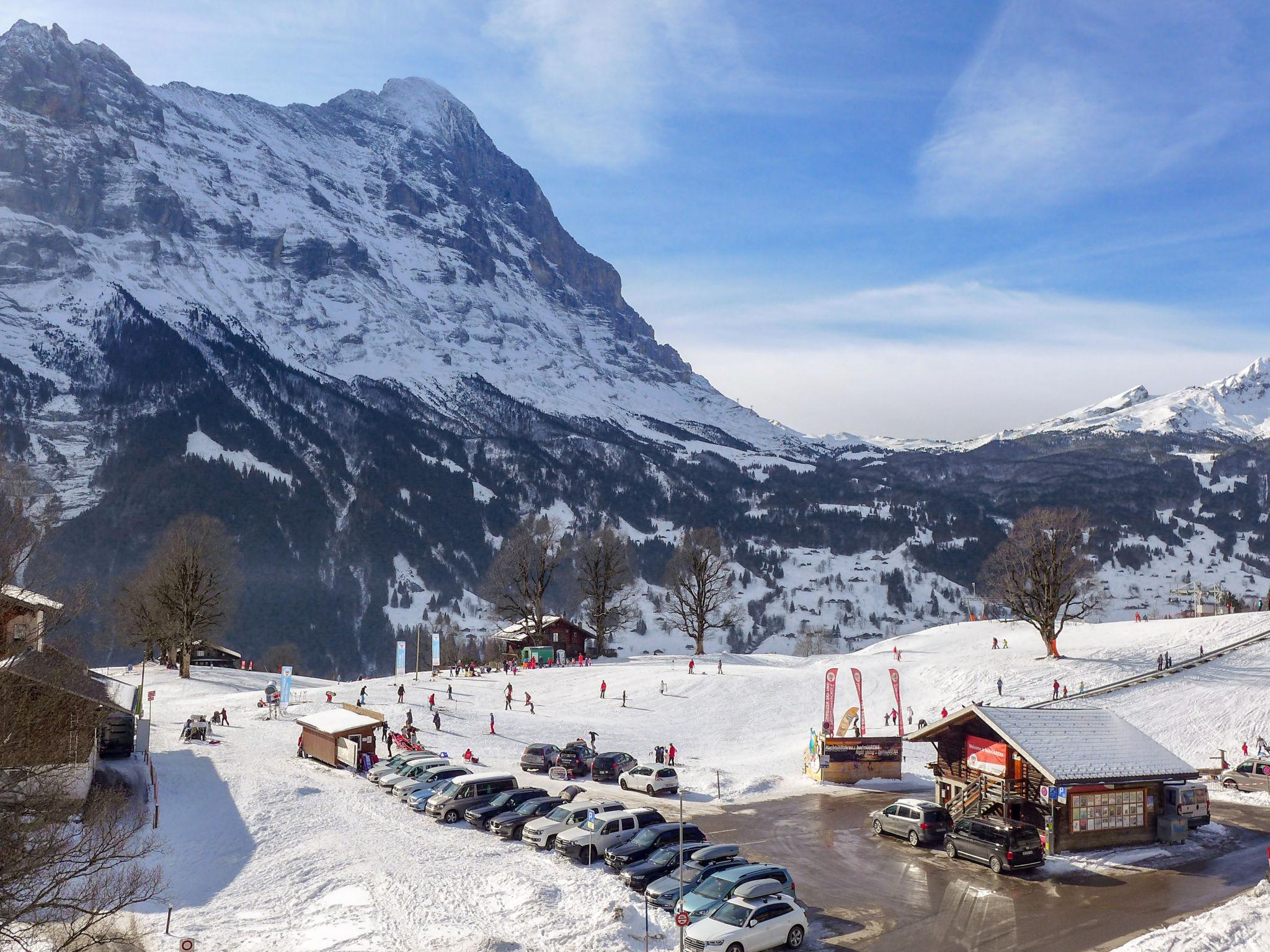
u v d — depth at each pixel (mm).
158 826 46531
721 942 30656
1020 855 40594
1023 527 100188
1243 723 70875
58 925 32688
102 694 55156
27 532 39656
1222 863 42312
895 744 61719
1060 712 49156
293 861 42000
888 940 32906
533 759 62281
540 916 34156
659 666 110062
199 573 119125
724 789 57750
